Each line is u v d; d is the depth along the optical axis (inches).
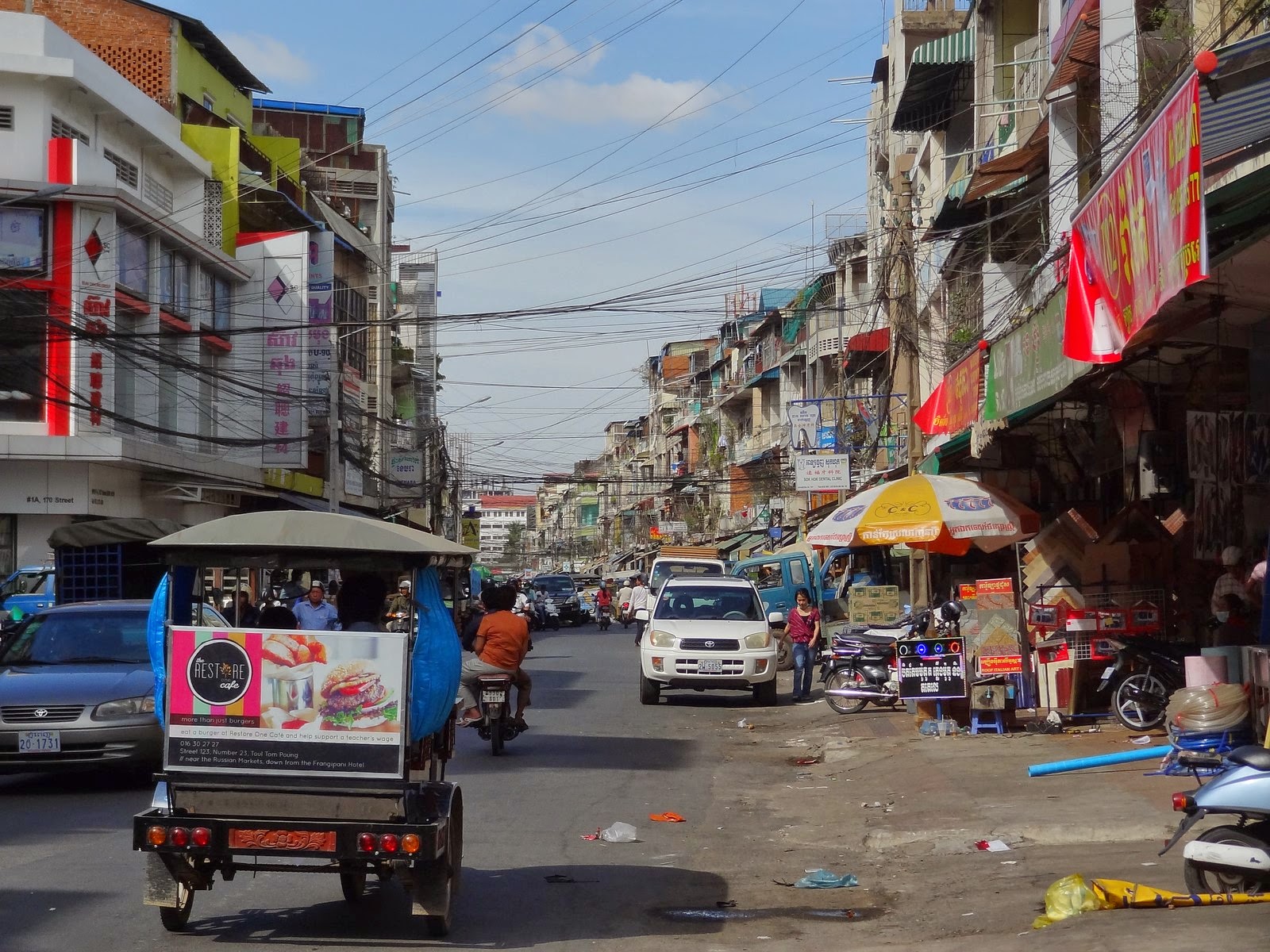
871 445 1530.5
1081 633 582.6
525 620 590.2
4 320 1033.5
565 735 660.1
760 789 496.1
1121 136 583.8
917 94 1202.6
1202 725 365.4
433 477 2283.5
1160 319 470.0
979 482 640.4
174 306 1301.7
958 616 620.4
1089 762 386.3
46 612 542.3
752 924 285.4
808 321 2070.6
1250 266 418.3
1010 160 828.0
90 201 1117.7
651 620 858.8
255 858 318.7
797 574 1198.3
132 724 461.4
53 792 474.3
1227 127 319.0
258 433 1477.6
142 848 252.4
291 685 256.4
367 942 265.4
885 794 462.0
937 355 1202.6
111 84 1236.5
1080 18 661.3
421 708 260.5
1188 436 473.4
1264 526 507.8
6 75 1135.0
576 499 6156.5
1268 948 212.1
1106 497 740.0
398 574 289.7
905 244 908.0
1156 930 231.1
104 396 1119.0
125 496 1192.8
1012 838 358.6
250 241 1501.0
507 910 296.7
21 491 1097.4
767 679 808.9
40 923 274.4
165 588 272.4
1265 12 455.2
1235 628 488.7
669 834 398.3
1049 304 511.2
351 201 2356.1
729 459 2839.6
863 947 261.0
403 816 255.1
